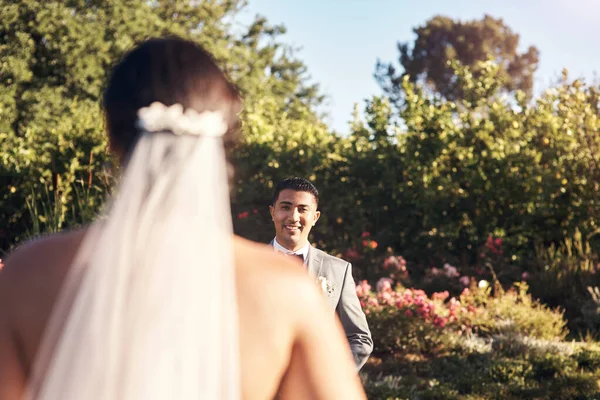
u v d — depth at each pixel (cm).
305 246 450
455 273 1277
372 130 1466
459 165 1414
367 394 772
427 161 1409
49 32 2548
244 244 129
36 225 1055
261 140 1524
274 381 121
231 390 116
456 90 4788
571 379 826
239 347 119
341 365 124
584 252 1391
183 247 119
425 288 1266
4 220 1427
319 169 1492
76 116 1627
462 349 944
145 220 120
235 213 1450
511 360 889
